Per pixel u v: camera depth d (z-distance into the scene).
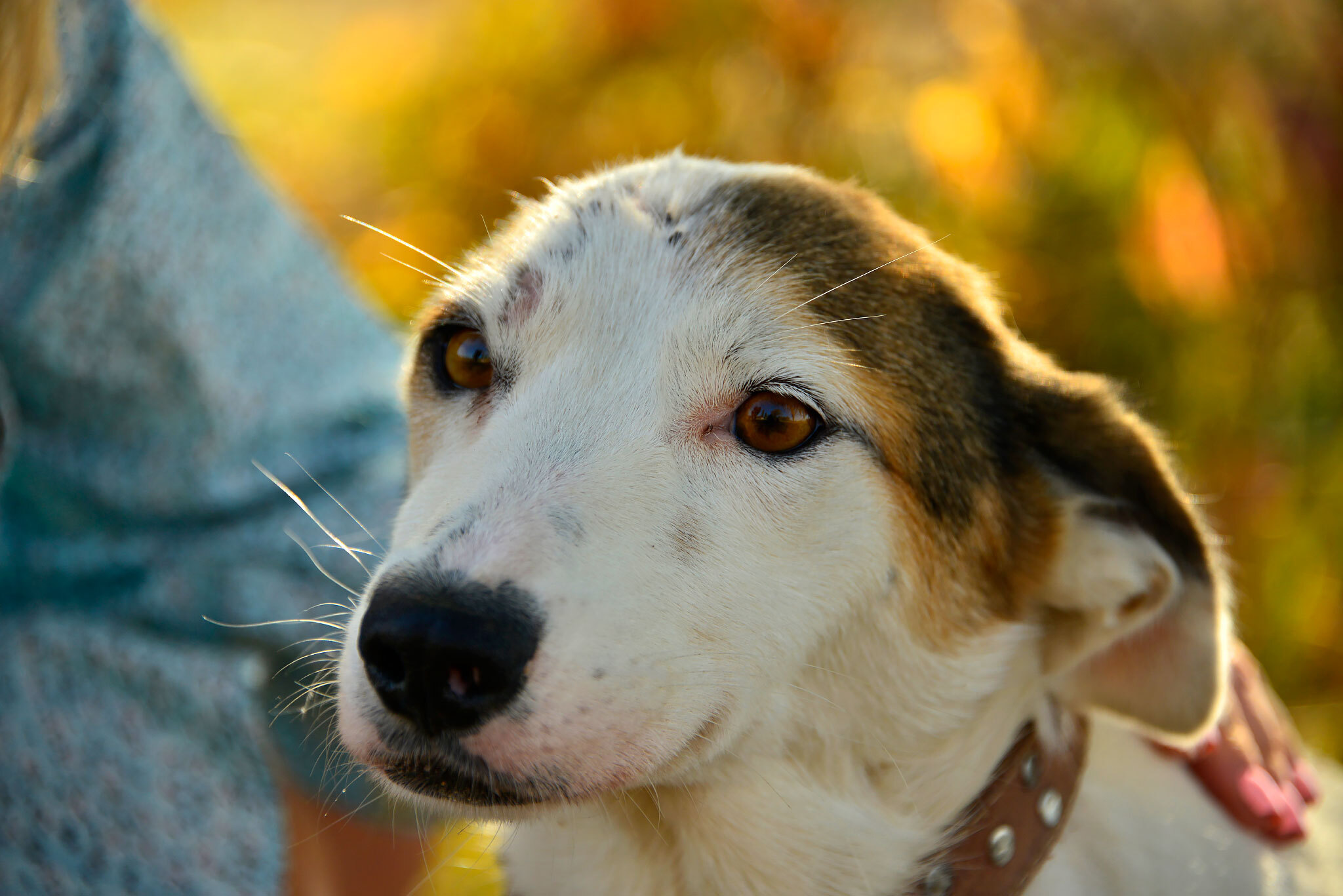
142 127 0.77
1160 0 1.03
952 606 0.73
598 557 0.68
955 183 1.04
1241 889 0.75
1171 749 0.77
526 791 0.68
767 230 0.73
